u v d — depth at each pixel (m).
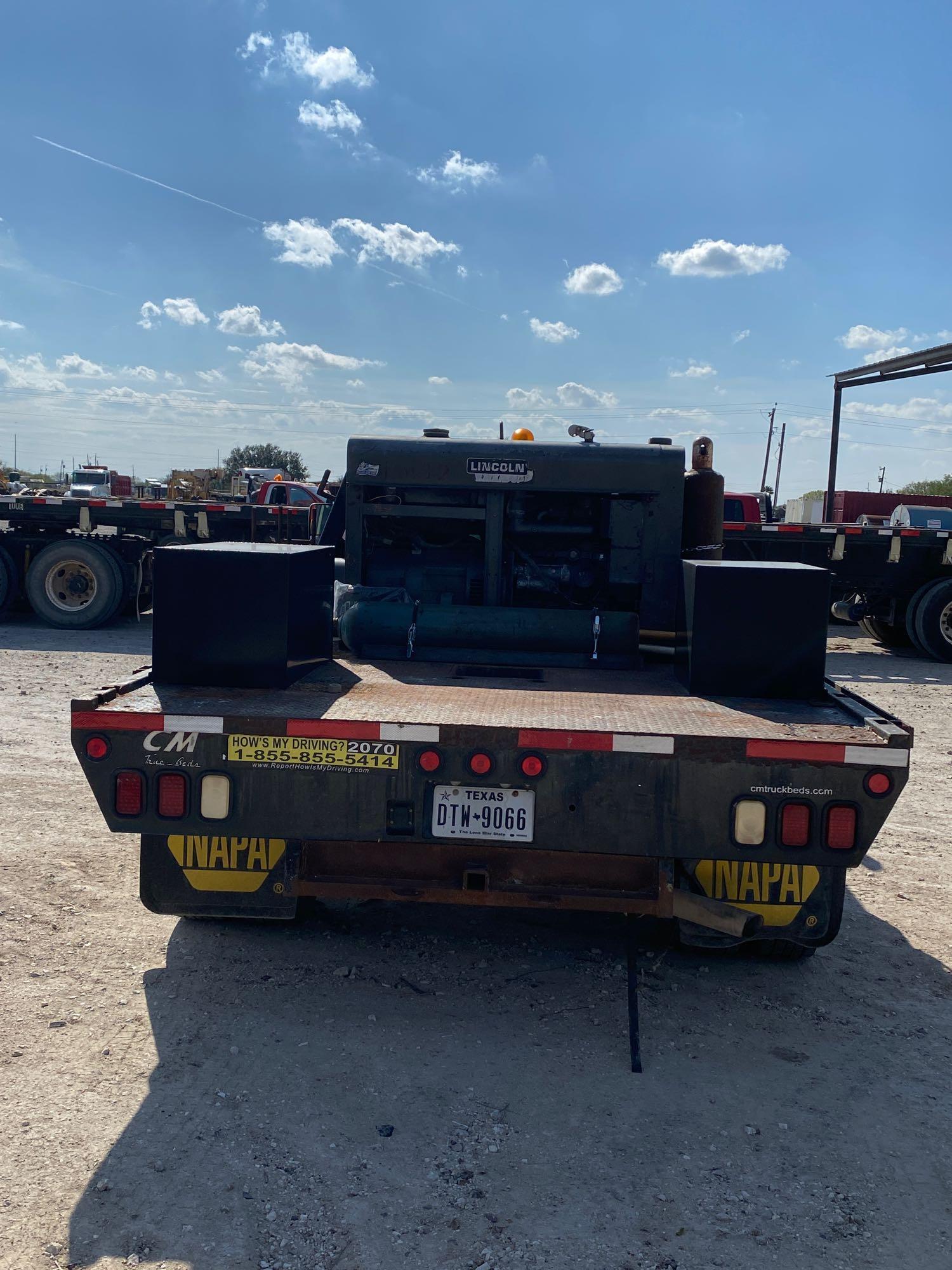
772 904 3.59
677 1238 2.48
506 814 3.22
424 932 4.32
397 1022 3.54
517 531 5.07
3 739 7.25
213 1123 2.89
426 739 3.20
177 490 22.92
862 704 3.59
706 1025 3.60
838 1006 3.78
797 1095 3.16
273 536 13.84
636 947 3.98
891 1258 2.44
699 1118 3.01
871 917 4.69
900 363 17.62
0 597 13.80
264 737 3.24
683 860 3.47
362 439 5.01
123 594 13.55
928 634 13.06
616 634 4.55
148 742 3.27
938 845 5.74
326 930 4.30
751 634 3.77
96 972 3.83
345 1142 2.83
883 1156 2.86
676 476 4.90
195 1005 3.60
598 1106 3.06
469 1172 2.72
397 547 5.29
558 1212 2.57
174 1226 2.46
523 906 3.41
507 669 4.40
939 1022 3.68
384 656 4.55
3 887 4.61
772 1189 2.69
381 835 3.24
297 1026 3.48
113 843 5.27
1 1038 3.32
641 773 3.17
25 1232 2.42
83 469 40.22
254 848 3.63
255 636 3.71
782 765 3.13
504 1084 3.17
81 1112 2.92
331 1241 2.44
